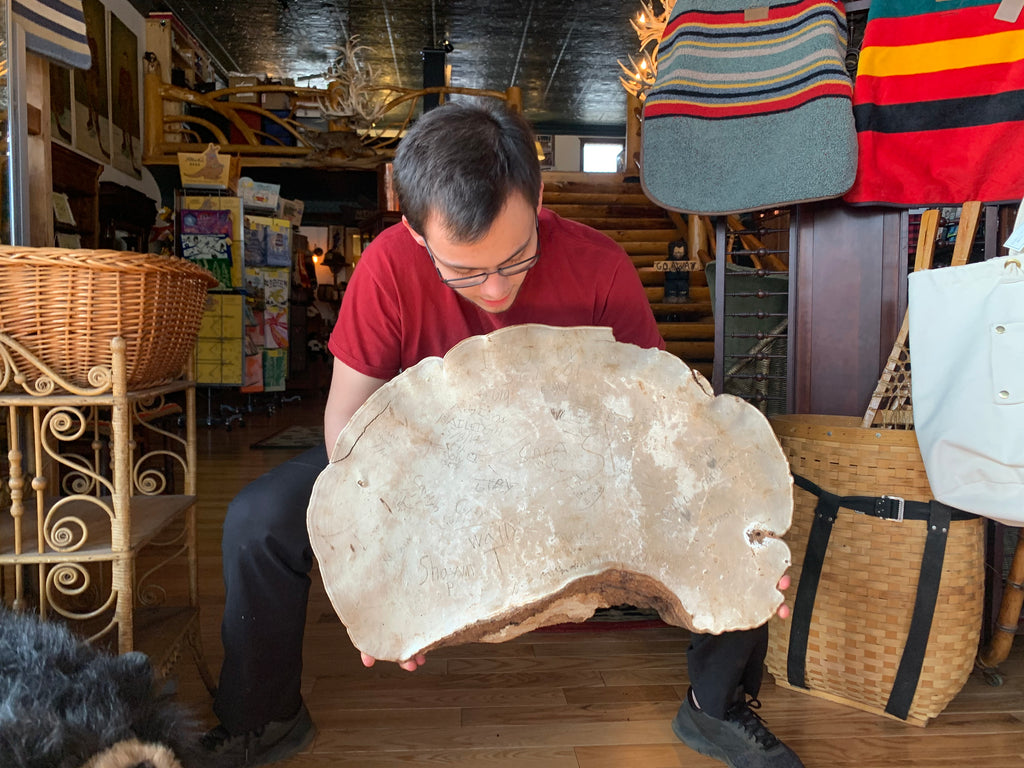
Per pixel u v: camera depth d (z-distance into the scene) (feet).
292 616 4.41
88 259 4.15
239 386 19.86
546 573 3.45
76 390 4.31
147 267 4.37
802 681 5.79
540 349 3.62
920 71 6.21
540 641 6.77
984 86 6.06
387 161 27.14
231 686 4.41
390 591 3.43
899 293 6.72
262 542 4.17
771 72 6.47
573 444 3.61
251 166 26.84
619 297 4.68
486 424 3.59
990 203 6.11
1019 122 5.94
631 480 3.59
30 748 2.69
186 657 6.13
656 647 6.66
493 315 4.49
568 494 3.56
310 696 5.69
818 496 5.53
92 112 22.86
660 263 11.59
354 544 3.42
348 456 3.44
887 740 5.17
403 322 4.42
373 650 3.39
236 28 31.73
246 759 4.57
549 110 44.19
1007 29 5.97
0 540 4.62
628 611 7.35
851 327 6.87
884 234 6.74
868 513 5.32
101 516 5.08
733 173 6.55
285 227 22.90
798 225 6.94
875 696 5.44
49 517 4.33
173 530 9.82
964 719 5.48
